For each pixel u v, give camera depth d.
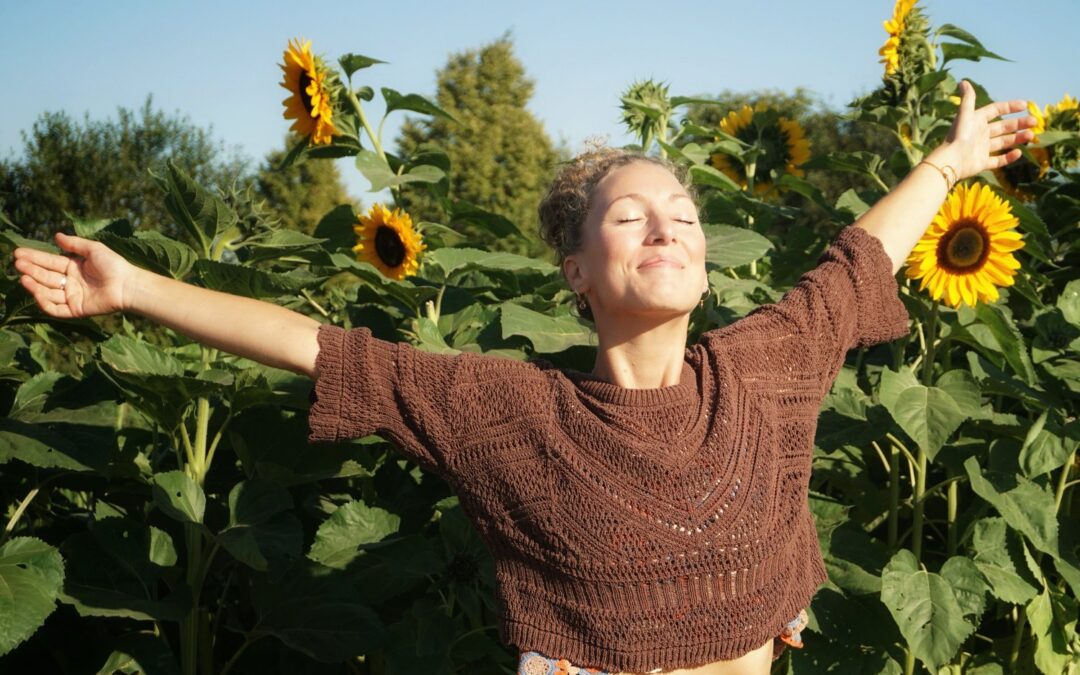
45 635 2.68
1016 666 3.19
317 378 1.88
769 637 1.83
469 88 26.52
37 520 3.12
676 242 1.80
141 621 2.81
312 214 24.45
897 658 2.90
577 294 2.04
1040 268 3.86
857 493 3.23
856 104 3.60
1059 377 3.08
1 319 2.87
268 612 2.74
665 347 1.85
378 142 3.94
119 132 19.30
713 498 1.77
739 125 4.79
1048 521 2.82
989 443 3.17
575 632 1.78
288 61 3.89
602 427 1.79
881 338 2.15
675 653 1.75
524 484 1.79
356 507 2.84
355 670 3.06
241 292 2.66
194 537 2.66
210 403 2.95
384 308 3.52
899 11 3.48
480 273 3.85
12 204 18.00
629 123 4.26
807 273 2.15
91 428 2.55
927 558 3.30
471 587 2.79
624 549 1.73
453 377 1.86
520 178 26.30
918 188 2.28
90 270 1.90
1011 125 2.38
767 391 1.92
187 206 2.74
